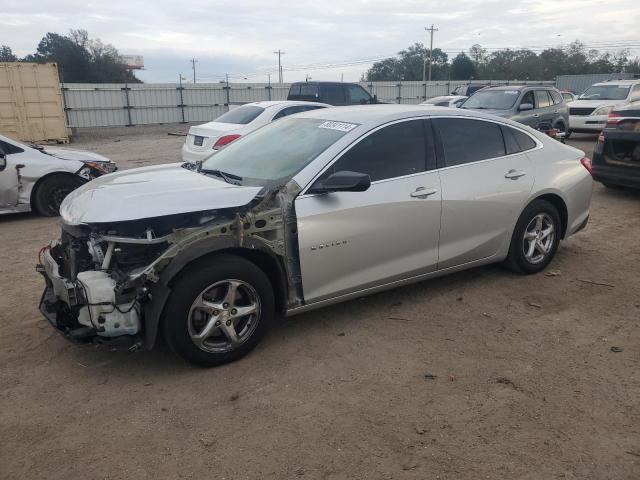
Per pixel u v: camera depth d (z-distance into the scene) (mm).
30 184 8094
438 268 4664
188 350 3557
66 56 65375
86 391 3471
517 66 84438
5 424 3141
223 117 10703
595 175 8797
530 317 4496
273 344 4051
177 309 3463
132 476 2721
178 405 3309
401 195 4246
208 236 3531
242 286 3691
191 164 4945
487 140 4930
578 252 6199
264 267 3920
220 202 3600
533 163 5180
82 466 2795
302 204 3828
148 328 3428
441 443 2941
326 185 3768
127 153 17141
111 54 71688
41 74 20391
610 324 4367
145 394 3428
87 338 3461
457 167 4648
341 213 3967
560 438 2975
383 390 3447
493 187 4816
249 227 3631
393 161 4309
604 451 2871
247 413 3223
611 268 5664
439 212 4484
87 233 3633
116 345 3502
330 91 16031
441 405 3283
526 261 5293
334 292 4090
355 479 2684
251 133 5172
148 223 3572
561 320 4438
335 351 3947
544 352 3922
